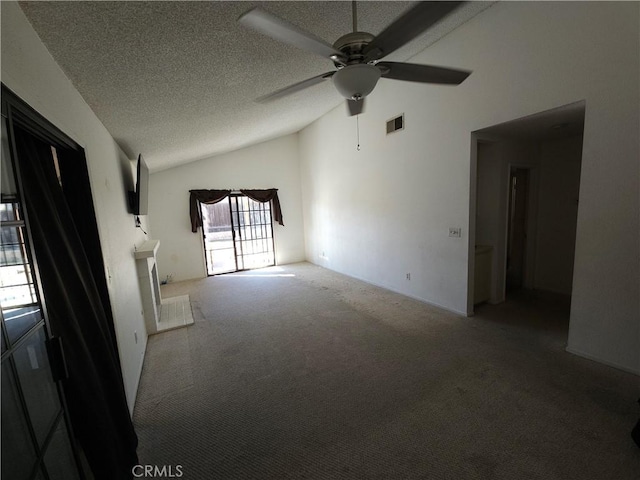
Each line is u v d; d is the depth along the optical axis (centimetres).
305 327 330
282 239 696
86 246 177
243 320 360
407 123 376
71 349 128
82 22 126
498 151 347
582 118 257
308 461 156
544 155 388
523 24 244
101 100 200
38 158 136
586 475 140
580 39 212
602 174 212
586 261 227
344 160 516
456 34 295
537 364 232
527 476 141
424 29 136
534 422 174
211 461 159
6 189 90
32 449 91
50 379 106
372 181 454
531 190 400
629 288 208
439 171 341
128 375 205
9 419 81
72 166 173
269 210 680
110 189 236
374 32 235
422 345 273
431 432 171
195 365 259
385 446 163
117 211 251
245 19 117
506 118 266
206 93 256
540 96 239
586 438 160
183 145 416
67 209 153
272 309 394
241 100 303
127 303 238
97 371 147
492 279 366
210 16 155
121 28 140
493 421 176
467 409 188
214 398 212
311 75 295
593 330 230
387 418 184
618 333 216
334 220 573
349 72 157
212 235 631
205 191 602
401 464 151
